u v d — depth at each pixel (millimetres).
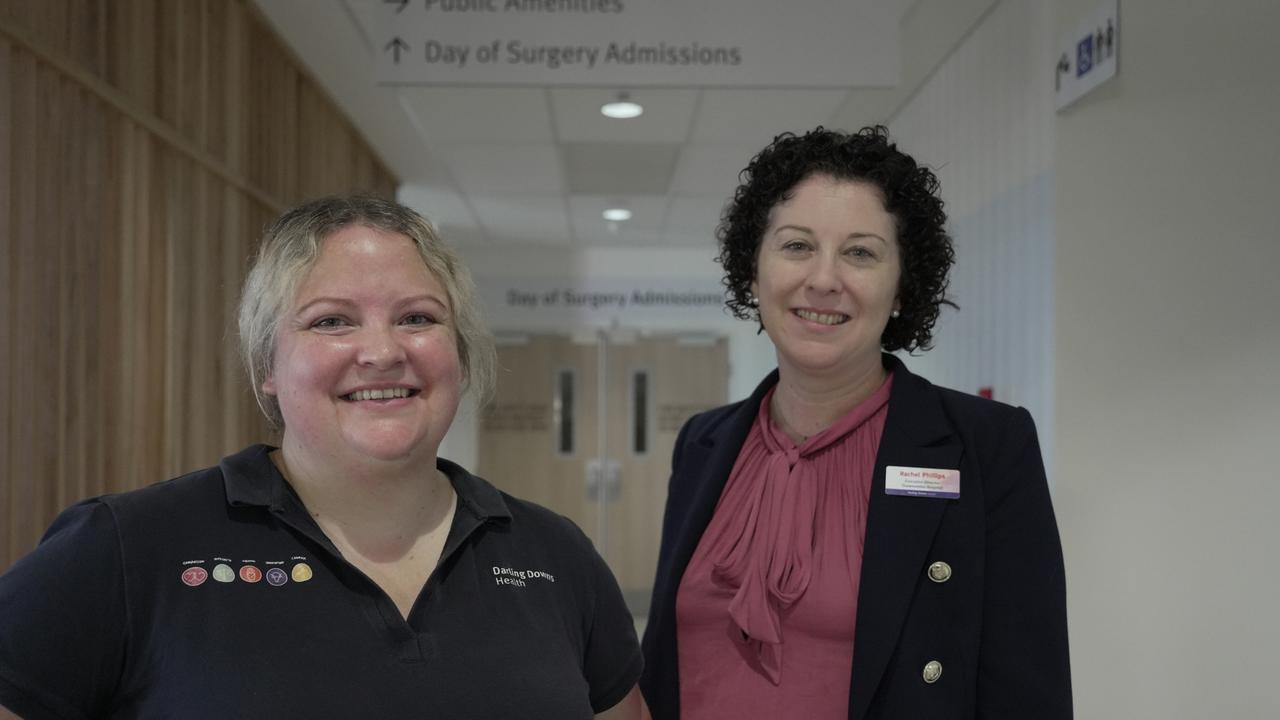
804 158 1636
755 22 3107
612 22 3098
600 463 9188
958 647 1533
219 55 3779
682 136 5684
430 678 1178
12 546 2385
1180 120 3027
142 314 3098
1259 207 2959
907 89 4938
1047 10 3311
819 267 1586
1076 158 3166
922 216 1634
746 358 9156
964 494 1584
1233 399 2969
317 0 3963
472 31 3094
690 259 9398
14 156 2400
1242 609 2926
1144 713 3016
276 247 1262
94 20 2797
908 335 1739
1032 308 3408
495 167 6457
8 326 2352
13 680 1039
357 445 1202
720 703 1617
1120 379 3086
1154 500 3033
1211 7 2996
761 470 1729
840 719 1535
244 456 1270
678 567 1716
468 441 9141
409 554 1290
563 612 1370
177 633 1115
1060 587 1550
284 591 1169
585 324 8836
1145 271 3074
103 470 2875
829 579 1572
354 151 5766
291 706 1106
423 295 1251
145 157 3117
